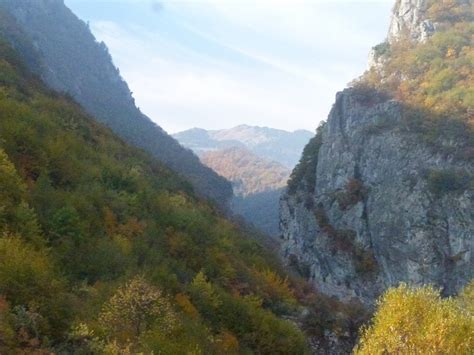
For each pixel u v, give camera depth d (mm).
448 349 13789
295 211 104125
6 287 13891
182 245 32219
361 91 99062
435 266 69625
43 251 19094
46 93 59906
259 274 38594
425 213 72312
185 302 23531
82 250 22484
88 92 160625
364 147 88438
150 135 148875
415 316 14625
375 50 118938
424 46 105000
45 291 14719
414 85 94250
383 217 78875
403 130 82812
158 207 36812
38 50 122750
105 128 64875
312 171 106375
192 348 17172
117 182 36719
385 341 14570
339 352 35469
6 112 32094
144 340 15383
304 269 93000
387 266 77438
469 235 67625
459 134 76188
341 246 85375
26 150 28562
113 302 16219
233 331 26312
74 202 26453
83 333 13578
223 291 29344
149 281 22328
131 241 27953
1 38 70188
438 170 73375
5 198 21172
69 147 36156
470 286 27047
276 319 29359
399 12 122188
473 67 90062
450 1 114625
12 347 11891
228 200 138125
